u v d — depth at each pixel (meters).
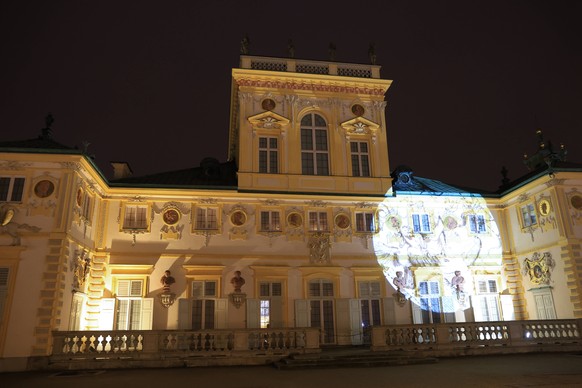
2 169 23.31
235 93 35.31
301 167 32.06
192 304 27.56
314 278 29.44
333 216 30.89
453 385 14.55
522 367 18.66
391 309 29.80
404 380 15.84
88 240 26.41
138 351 21.58
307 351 22.69
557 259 28.62
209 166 32.22
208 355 21.92
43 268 22.22
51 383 16.50
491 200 33.59
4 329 21.22
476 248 32.34
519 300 31.75
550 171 28.92
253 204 30.12
